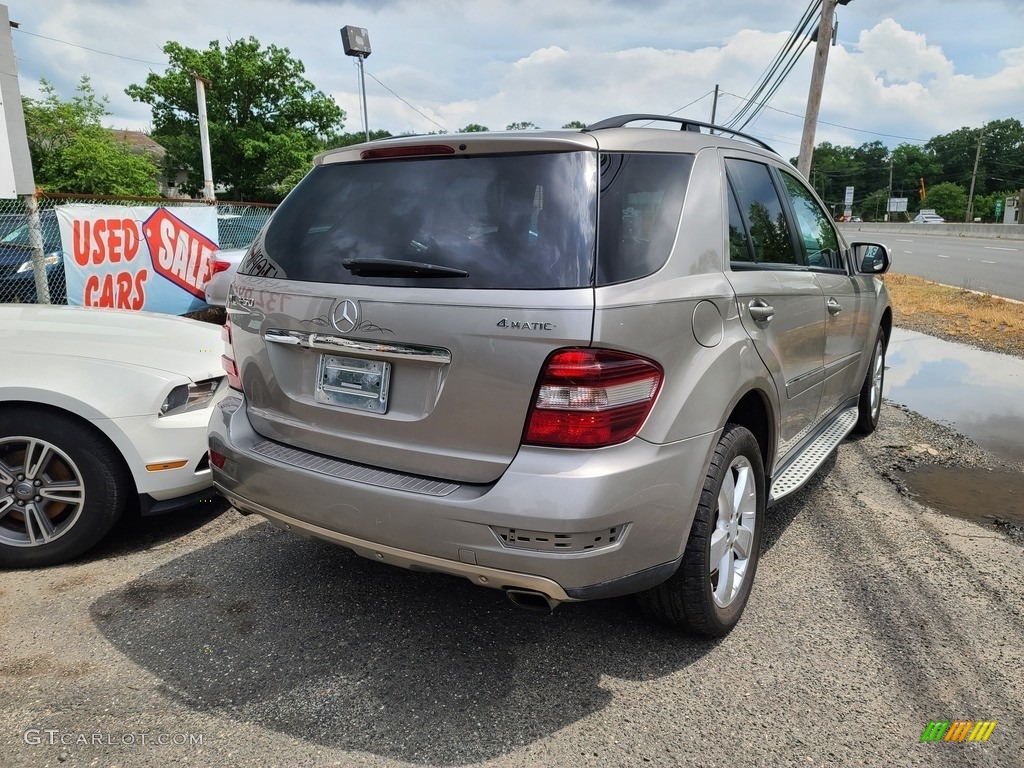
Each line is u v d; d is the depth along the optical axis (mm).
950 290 14609
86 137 35062
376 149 2623
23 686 2457
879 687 2527
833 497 4301
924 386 7238
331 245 2570
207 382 3609
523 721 2338
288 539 3650
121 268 8250
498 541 2150
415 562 2301
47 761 2119
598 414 2111
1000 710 2422
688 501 2363
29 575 3244
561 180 2299
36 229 6805
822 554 3547
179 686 2480
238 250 9070
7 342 3334
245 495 2680
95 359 3336
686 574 2529
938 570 3385
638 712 2385
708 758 2186
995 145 115812
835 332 3984
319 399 2543
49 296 7219
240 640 2758
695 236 2584
